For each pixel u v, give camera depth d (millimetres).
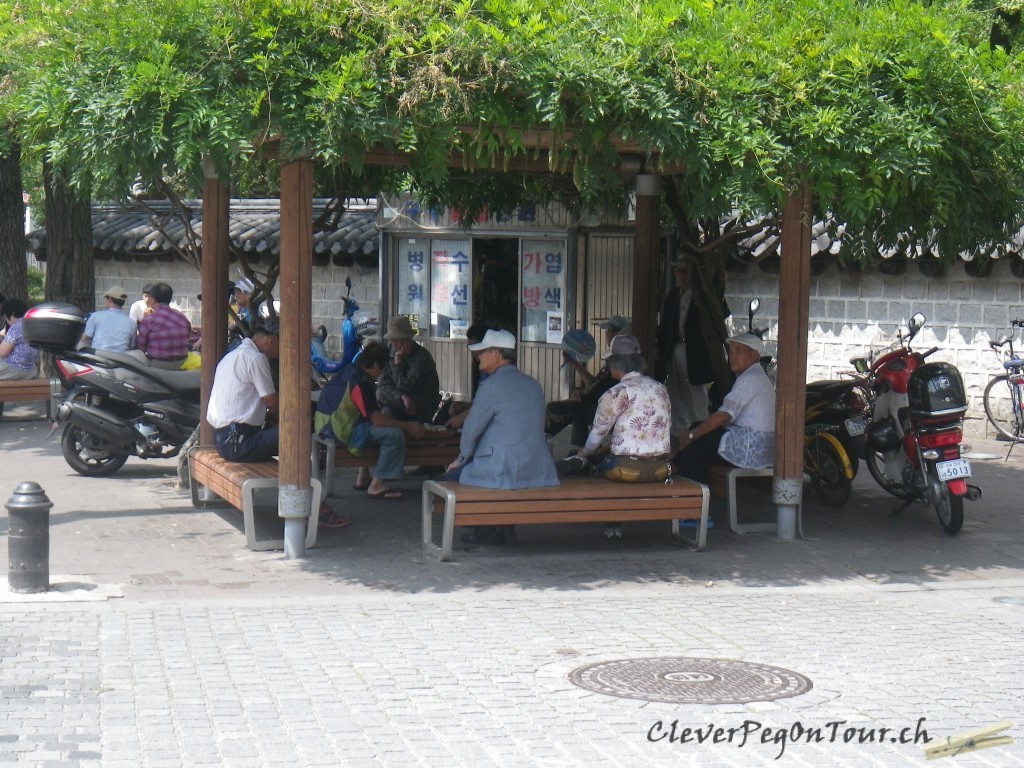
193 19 8164
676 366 14938
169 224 23000
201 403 11805
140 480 13008
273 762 5652
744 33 8922
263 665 7094
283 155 8492
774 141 8656
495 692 6680
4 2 9281
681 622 8148
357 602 8508
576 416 13383
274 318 13148
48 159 9281
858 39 8969
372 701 6504
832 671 7152
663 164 9539
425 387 12422
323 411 11805
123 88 8070
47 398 16953
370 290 20766
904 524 11352
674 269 15422
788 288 10344
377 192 13578
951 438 10852
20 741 5863
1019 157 9141
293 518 9648
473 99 8328
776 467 10578
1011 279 16047
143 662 7113
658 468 9867
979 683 6957
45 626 7812
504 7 8453
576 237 17578
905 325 16875
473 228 18703
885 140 8766
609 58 8555
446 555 9617
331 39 8320
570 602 8609
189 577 9117
